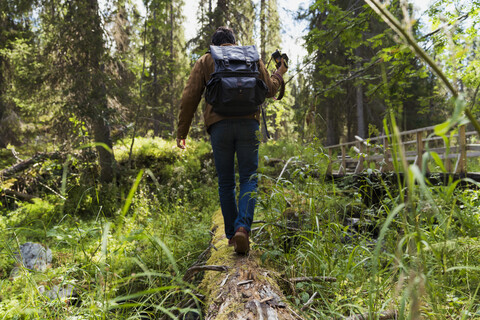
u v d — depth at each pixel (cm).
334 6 456
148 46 997
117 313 175
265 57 1260
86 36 902
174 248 312
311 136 253
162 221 432
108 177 904
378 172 247
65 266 252
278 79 269
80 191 720
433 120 1488
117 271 214
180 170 845
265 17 1267
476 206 232
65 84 952
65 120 945
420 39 386
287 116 1606
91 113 874
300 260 229
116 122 918
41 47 972
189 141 1334
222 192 250
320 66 531
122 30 1107
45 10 966
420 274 83
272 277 198
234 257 228
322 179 251
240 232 221
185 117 252
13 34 1273
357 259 213
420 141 630
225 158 245
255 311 155
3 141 1420
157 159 1184
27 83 916
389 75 450
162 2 918
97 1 943
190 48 1416
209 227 483
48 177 860
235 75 229
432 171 237
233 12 1285
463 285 173
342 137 2006
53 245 378
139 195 618
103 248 99
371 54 1327
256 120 248
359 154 255
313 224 229
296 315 161
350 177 278
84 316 172
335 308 172
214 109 237
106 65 994
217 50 238
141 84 1005
